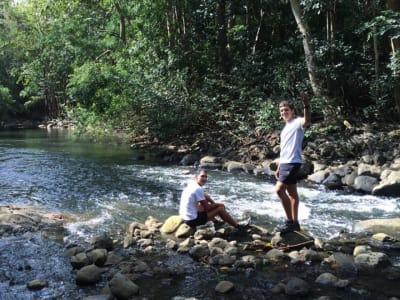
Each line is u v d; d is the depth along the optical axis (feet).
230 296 15.07
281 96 44.96
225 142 48.47
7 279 16.61
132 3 61.46
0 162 46.14
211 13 58.08
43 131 98.58
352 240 20.52
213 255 18.56
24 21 128.67
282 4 57.47
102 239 19.79
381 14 43.34
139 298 14.92
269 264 17.72
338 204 27.45
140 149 56.03
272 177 36.40
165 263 18.03
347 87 46.88
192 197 21.57
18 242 20.58
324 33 51.62
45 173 39.24
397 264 17.65
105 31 67.05
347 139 39.78
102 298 14.56
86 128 63.26
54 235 21.65
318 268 17.28
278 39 58.70
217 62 56.44
